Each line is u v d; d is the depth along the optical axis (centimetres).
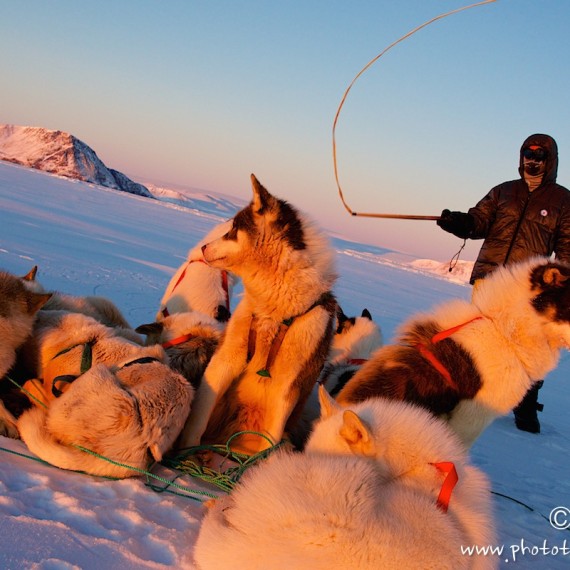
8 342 325
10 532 208
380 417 264
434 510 217
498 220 541
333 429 265
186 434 346
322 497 204
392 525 200
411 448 249
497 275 392
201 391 354
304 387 365
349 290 1823
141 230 2220
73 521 230
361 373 377
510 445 583
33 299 338
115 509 247
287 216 361
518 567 301
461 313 382
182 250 1894
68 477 268
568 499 448
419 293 2358
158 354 336
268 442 356
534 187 535
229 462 353
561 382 1135
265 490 215
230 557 202
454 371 360
